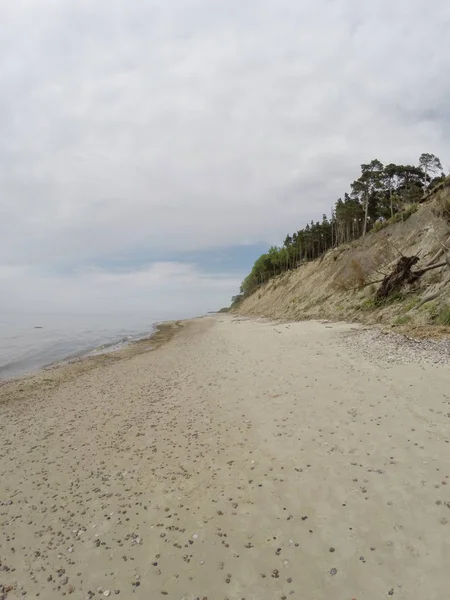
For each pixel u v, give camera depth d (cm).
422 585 334
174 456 640
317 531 420
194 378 1205
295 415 756
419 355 1062
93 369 1680
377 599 327
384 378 906
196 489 532
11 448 747
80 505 520
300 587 350
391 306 1889
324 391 878
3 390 1343
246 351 1638
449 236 1981
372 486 485
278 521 445
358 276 2628
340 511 447
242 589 356
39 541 451
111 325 6431
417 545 379
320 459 570
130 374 1438
